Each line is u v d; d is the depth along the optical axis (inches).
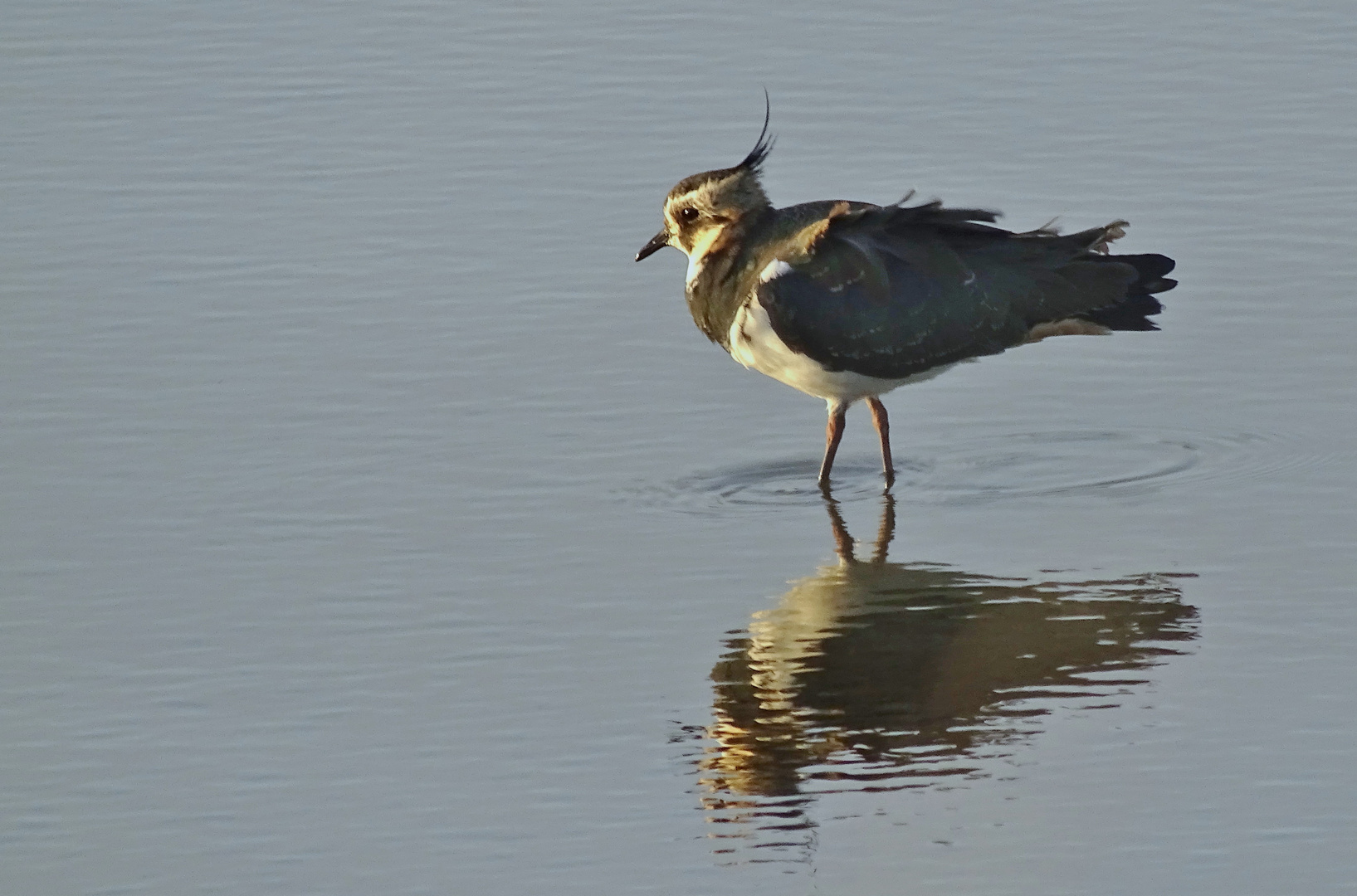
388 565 605.0
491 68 1016.2
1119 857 436.1
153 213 877.2
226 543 621.0
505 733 503.5
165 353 757.9
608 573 598.2
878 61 1000.9
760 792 469.4
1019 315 665.6
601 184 896.9
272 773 486.9
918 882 429.7
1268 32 1021.8
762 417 717.9
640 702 518.0
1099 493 647.8
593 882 435.5
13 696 528.7
